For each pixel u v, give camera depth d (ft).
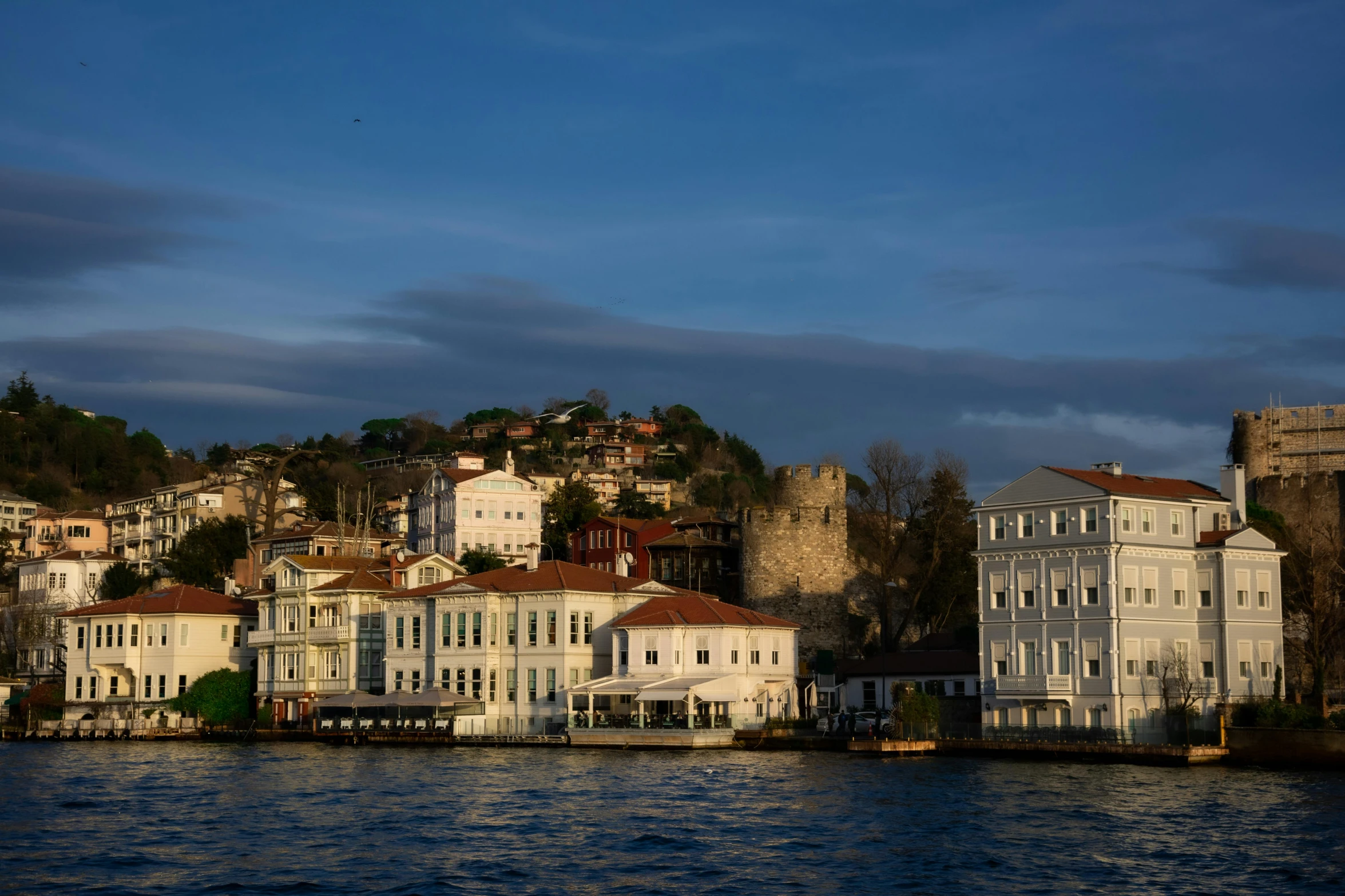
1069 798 240.32
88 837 206.49
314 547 553.23
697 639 362.33
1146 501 326.65
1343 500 460.55
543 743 354.13
